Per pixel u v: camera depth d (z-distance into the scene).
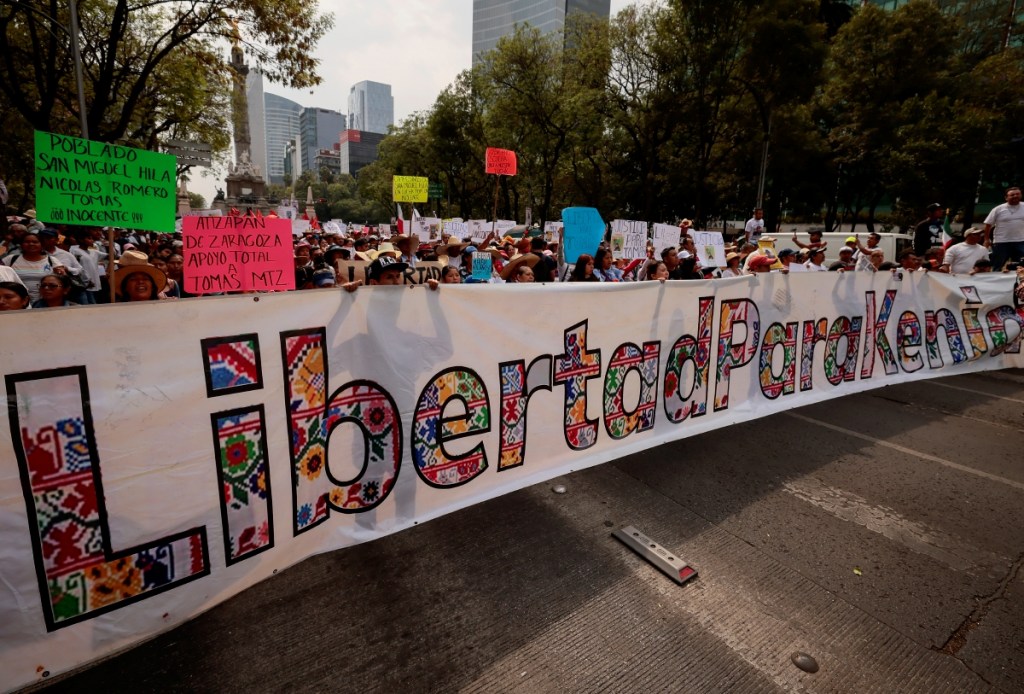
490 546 3.02
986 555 3.09
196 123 22.55
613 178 31.62
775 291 5.25
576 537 3.14
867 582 2.83
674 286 4.45
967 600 2.71
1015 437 4.88
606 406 4.16
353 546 2.96
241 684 2.08
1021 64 28.23
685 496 3.67
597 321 3.99
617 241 8.99
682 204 31.16
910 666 2.28
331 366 2.77
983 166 24.86
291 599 2.54
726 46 21.39
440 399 3.24
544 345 3.71
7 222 9.36
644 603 2.61
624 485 3.80
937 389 6.34
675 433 4.66
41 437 2.00
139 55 16.20
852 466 4.20
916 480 3.99
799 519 3.42
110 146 2.50
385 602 2.55
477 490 3.51
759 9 20.19
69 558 2.09
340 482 2.91
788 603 2.65
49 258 6.26
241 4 14.11
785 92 21.23
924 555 3.08
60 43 14.46
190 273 2.61
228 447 2.45
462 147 35.47
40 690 2.02
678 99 23.48
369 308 2.89
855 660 2.31
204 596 2.44
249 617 2.42
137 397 2.18
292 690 2.06
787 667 2.26
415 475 3.20
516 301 3.52
